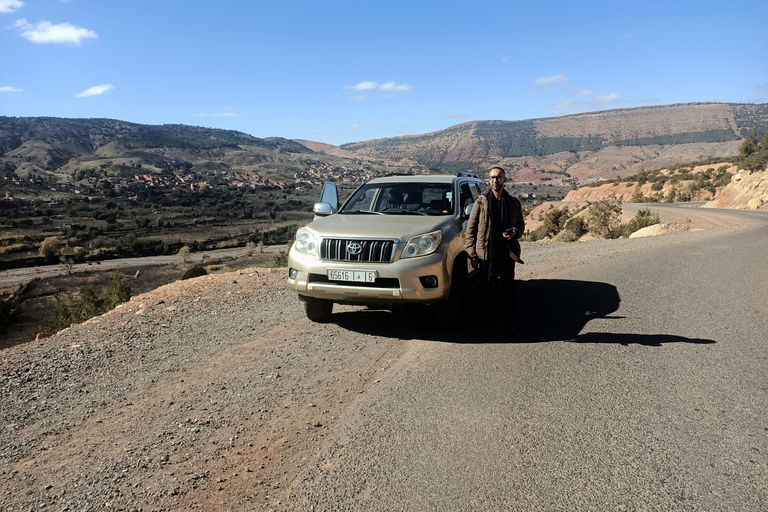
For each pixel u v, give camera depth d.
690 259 10.30
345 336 5.17
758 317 5.58
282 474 2.59
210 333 5.47
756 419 3.05
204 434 3.10
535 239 42.03
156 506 2.35
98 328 5.79
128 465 2.76
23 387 4.04
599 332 5.06
